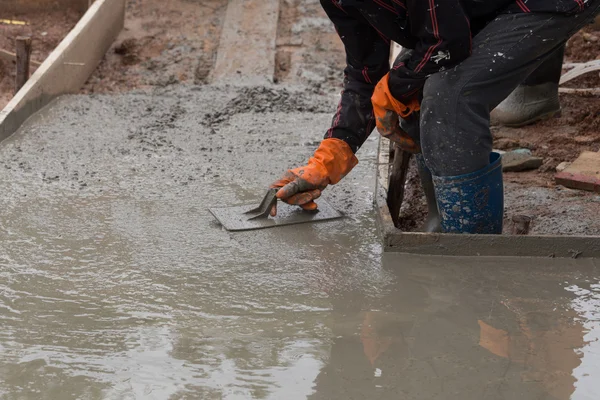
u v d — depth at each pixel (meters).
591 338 2.85
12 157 4.97
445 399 2.47
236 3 8.41
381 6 3.38
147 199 4.30
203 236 3.81
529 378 2.59
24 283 3.28
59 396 2.50
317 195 4.04
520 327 2.93
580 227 3.90
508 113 5.47
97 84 7.25
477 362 2.69
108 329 2.91
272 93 6.58
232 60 7.52
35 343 2.80
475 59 3.39
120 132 5.57
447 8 3.17
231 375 2.62
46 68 6.21
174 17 8.34
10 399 2.47
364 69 3.91
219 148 5.22
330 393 2.51
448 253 3.60
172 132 5.58
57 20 8.45
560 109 5.61
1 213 4.04
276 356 2.73
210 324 2.96
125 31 8.10
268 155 5.08
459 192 3.56
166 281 3.32
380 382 2.57
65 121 5.83
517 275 3.38
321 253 3.64
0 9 8.47
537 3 3.34
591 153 4.80
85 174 4.68
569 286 3.28
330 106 6.32
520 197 4.35
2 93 7.12
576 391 2.51
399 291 3.25
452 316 3.02
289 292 3.23
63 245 3.68
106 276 3.36
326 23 8.28
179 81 7.31
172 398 2.49
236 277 3.37
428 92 3.47
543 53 3.47
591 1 3.37
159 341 2.83
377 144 5.30
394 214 4.17
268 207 4.00
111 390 2.53
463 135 3.44
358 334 2.88
